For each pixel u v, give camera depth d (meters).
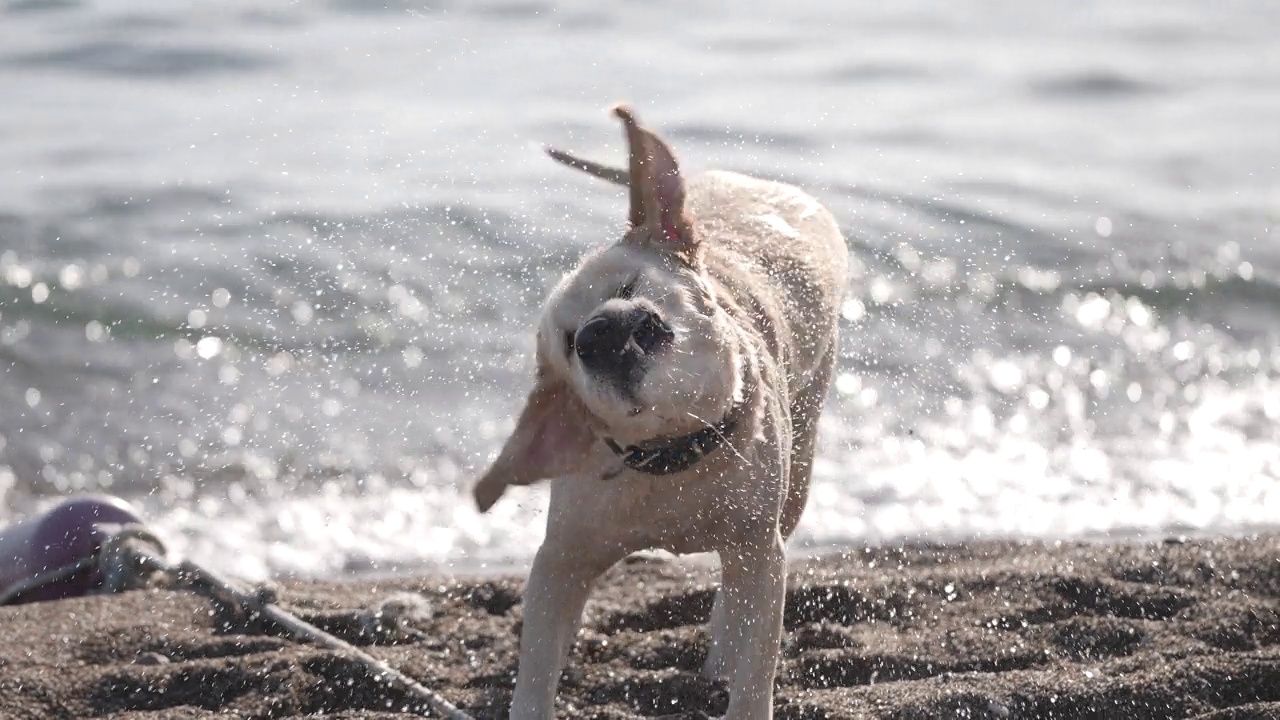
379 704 5.56
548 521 4.93
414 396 9.49
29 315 10.31
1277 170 14.10
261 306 10.53
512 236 11.34
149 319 10.24
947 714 5.34
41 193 12.33
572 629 5.00
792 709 5.34
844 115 15.39
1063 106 16.47
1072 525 7.93
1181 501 8.30
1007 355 10.27
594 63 17.02
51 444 8.89
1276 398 9.80
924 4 21.61
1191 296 11.23
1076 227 12.31
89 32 17.67
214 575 6.66
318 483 8.53
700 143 13.84
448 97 15.20
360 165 13.08
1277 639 6.06
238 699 5.51
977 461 8.81
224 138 13.79
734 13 20.33
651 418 4.22
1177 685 5.50
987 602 6.50
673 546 4.88
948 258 11.58
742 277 5.30
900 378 9.86
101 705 5.49
